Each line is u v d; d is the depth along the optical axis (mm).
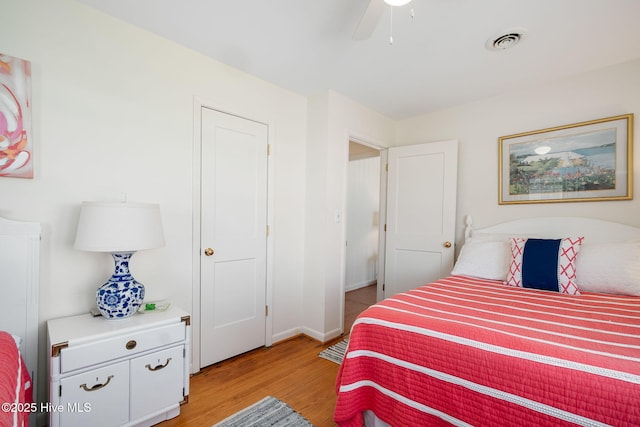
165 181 1941
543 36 1813
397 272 3232
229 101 2264
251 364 2242
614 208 2158
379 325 1335
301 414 1650
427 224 3037
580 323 1234
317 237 2750
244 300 2406
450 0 1503
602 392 825
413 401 1182
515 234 2561
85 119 1631
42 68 1499
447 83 2496
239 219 2363
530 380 934
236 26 1779
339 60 2152
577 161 2297
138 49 1813
